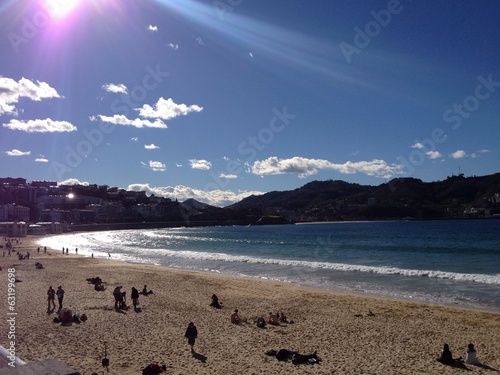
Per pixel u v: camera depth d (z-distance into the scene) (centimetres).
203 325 1825
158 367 1220
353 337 1659
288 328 1797
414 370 1291
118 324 1808
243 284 2988
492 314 2008
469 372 1278
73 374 465
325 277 3359
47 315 1950
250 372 1259
